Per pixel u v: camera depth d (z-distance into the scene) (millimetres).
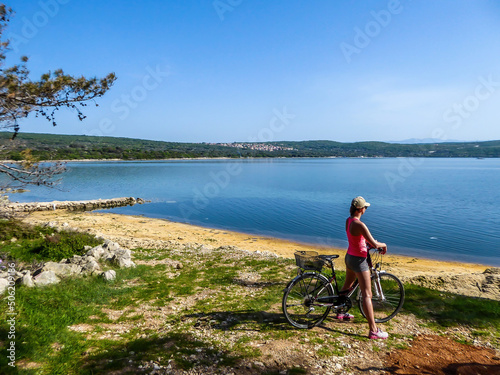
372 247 4340
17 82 6266
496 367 3547
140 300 5949
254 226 27375
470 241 21828
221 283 7172
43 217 27312
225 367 3516
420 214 33469
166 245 13234
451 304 5488
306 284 4727
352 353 3869
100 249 9023
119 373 3340
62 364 3439
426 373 3449
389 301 4949
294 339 4230
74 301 5473
